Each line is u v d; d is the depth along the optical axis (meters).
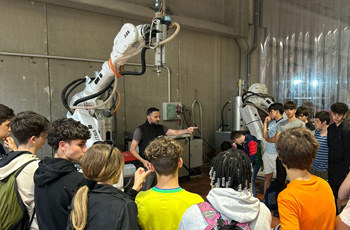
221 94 6.43
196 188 4.41
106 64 2.68
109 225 0.99
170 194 1.28
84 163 1.11
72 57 4.24
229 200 0.96
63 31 4.14
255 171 3.25
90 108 2.78
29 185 1.37
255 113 4.52
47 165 1.22
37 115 1.52
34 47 3.91
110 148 1.15
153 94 5.23
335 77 5.49
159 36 2.26
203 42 6.00
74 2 3.95
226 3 6.17
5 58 3.70
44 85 4.03
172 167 1.32
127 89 4.88
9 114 1.83
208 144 6.21
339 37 5.40
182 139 4.68
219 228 0.94
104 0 4.18
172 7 5.25
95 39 4.46
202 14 5.77
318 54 5.68
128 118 4.91
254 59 6.57
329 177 2.68
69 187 1.19
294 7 5.93
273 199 3.24
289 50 6.08
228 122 6.15
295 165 1.23
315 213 1.17
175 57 5.53
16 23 3.75
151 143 1.40
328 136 2.67
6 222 1.33
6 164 1.38
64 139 1.33
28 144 1.49
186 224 1.02
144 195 1.32
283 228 1.14
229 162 1.03
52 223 1.19
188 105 5.80
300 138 1.23
